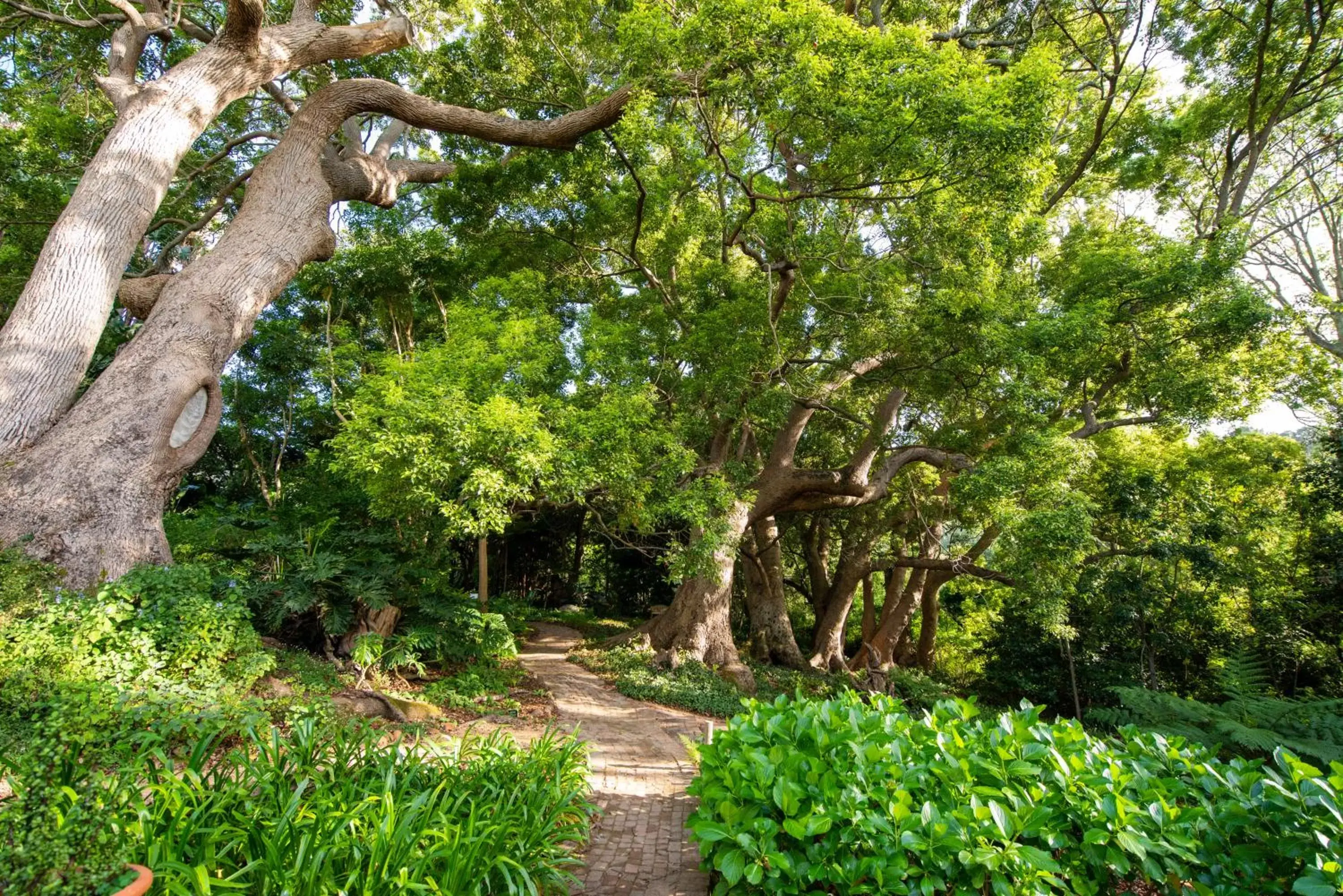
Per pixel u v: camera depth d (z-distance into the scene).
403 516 8.68
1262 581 11.72
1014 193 7.06
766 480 13.62
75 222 7.55
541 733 7.33
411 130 16.58
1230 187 14.21
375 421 7.39
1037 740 3.51
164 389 7.34
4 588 5.16
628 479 8.05
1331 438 11.27
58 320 7.18
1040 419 9.39
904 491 15.95
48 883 1.77
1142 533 11.81
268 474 16.75
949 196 7.70
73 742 3.62
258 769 3.52
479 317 8.99
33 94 12.79
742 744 3.68
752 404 9.91
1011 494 8.59
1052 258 12.59
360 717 6.27
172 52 13.94
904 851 2.91
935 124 6.29
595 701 9.53
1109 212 15.43
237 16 8.55
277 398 15.73
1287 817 2.81
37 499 6.42
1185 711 6.68
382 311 14.03
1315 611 11.15
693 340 9.73
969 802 3.02
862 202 9.20
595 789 5.59
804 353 10.55
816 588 18.81
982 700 14.31
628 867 4.14
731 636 13.27
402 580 8.82
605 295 13.02
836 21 6.50
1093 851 2.85
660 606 21.27
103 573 6.19
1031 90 6.45
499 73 11.55
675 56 6.70
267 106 14.92
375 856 2.81
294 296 15.63
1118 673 12.33
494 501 6.70
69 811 2.13
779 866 2.96
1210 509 12.08
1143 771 3.26
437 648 8.91
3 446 6.62
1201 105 13.56
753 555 15.59
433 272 13.39
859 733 3.52
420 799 3.27
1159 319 10.02
